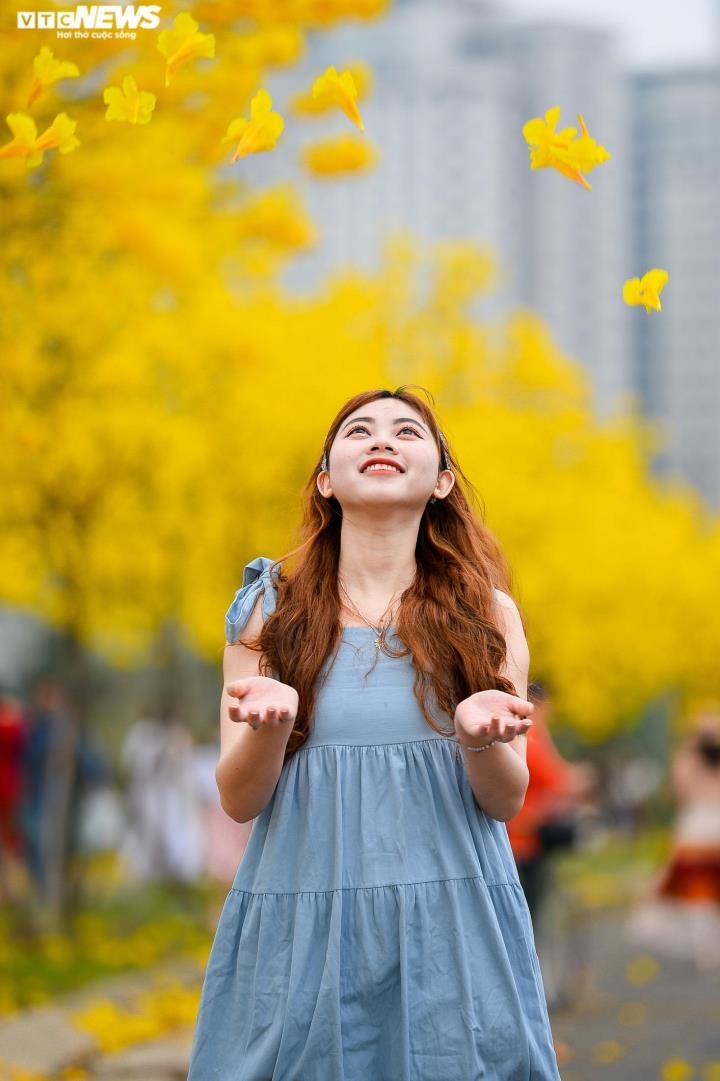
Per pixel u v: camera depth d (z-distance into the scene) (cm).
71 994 1200
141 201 998
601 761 5212
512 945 421
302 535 470
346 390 1905
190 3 816
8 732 1694
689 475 19775
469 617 439
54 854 1534
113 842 2136
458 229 19312
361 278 2223
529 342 2658
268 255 1349
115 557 1714
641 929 1638
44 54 590
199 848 1952
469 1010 404
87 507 1493
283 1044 404
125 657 2430
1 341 1053
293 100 946
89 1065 970
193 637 2291
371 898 410
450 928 410
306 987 407
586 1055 1109
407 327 2370
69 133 587
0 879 1655
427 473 447
